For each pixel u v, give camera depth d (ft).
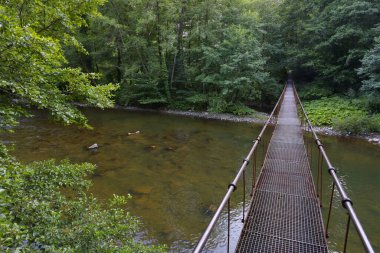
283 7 78.33
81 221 10.80
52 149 31.81
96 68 77.61
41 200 11.05
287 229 11.60
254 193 14.80
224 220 18.44
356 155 32.68
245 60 56.03
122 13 67.82
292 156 21.06
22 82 10.90
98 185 22.95
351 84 59.31
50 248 8.15
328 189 23.35
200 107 66.44
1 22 8.97
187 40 67.15
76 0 16.31
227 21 65.36
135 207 19.76
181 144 36.94
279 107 44.19
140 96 70.54
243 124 52.44
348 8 52.70
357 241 16.21
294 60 68.69
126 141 37.42
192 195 21.97
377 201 21.27
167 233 16.93
